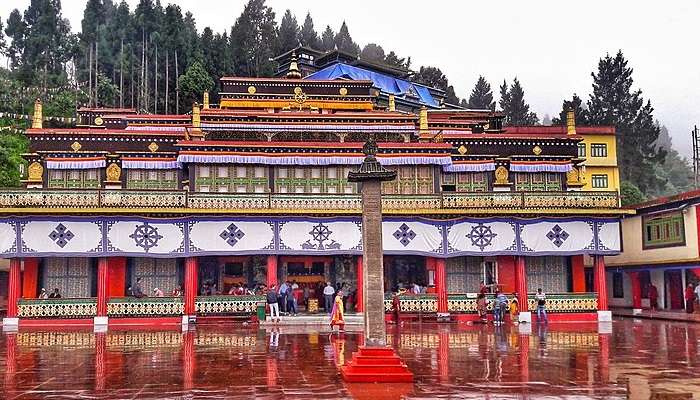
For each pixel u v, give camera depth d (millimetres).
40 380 16234
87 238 34531
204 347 23922
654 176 111375
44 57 126812
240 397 13859
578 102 115375
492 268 39094
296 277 39906
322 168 39250
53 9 137750
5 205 33938
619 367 18578
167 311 35062
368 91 51031
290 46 144125
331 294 37312
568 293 37750
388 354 16234
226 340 26703
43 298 34562
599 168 68562
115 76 111750
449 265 39094
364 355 16219
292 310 36938
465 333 30000
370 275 16891
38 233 34219
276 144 38531
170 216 35281
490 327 33625
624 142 110188
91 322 34500
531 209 37000
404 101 80000
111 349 23266
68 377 16688
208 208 35406
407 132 43344
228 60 109188
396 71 89438
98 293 34719
